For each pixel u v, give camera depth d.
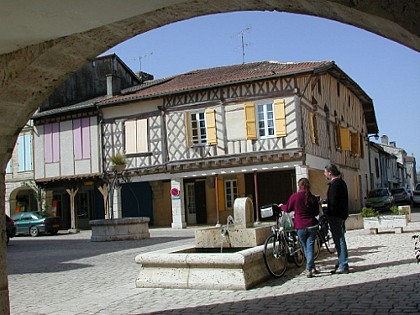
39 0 3.28
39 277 9.73
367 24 2.76
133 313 5.86
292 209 7.67
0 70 4.16
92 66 31.47
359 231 15.41
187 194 28.56
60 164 28.91
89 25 3.77
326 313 5.22
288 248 8.13
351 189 31.38
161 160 25.70
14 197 31.14
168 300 6.43
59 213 31.47
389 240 11.98
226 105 24.14
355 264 8.39
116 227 18.95
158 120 25.97
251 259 6.95
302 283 7.00
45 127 29.58
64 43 3.98
